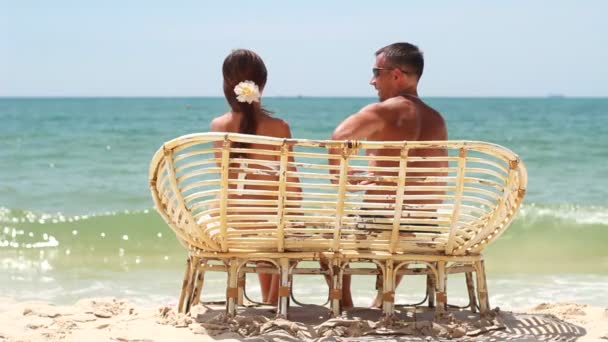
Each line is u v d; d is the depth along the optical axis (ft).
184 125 130.52
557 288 19.97
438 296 12.07
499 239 27.84
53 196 42.88
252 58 13.24
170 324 12.14
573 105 317.22
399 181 11.16
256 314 13.00
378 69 13.38
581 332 12.15
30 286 20.11
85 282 20.66
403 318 12.97
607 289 19.80
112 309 13.97
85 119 158.40
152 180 11.44
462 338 11.52
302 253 12.01
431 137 12.98
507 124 132.36
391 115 12.66
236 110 13.42
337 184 11.41
